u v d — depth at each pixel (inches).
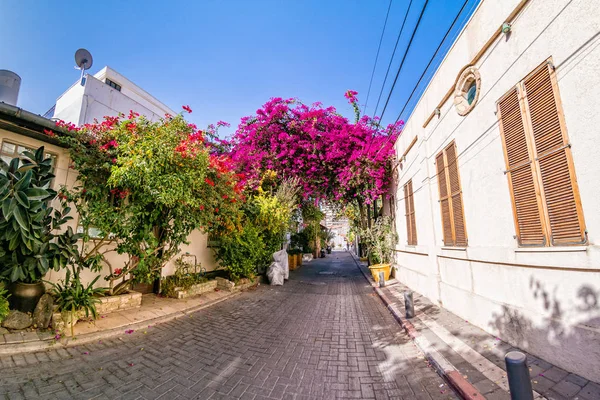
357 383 137.2
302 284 449.1
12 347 146.9
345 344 189.2
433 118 274.2
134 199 220.2
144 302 262.8
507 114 164.2
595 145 115.0
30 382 123.4
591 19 115.7
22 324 161.5
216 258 380.8
